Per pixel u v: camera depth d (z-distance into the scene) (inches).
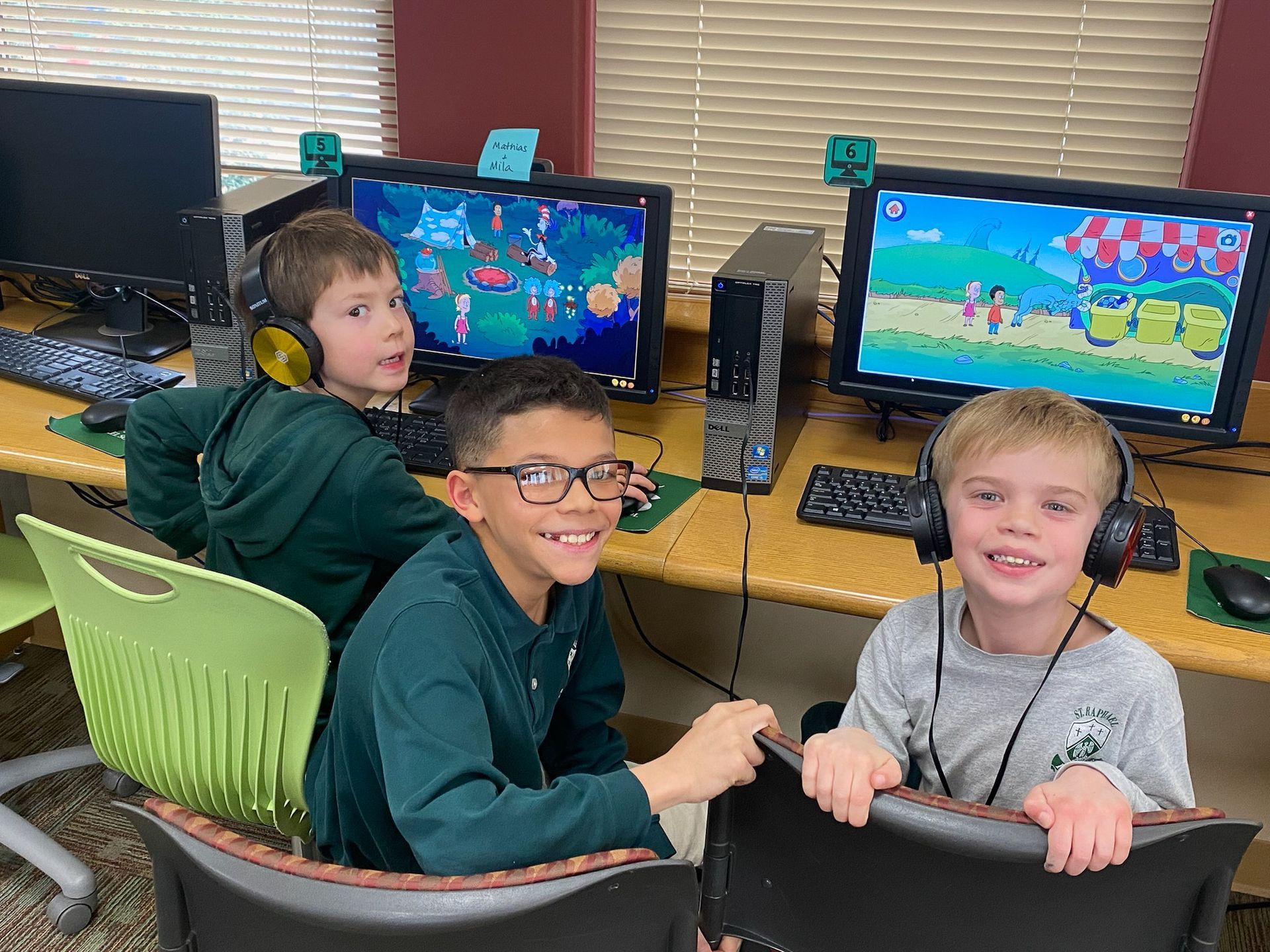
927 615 50.2
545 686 51.1
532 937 30.0
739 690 87.3
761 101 79.9
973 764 47.6
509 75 81.7
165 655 52.1
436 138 85.4
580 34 79.7
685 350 83.3
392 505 56.2
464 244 75.0
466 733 39.8
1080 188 63.5
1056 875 32.6
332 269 57.8
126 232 84.7
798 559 59.7
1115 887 32.8
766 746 35.3
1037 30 73.1
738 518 64.2
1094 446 43.6
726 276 62.5
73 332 88.3
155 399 64.0
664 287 71.8
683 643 87.3
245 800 54.9
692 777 38.9
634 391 74.6
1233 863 32.1
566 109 81.8
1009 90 75.2
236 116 94.3
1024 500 43.8
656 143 83.5
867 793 33.1
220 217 71.5
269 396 58.6
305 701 50.7
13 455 68.9
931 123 77.5
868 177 66.6
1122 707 45.3
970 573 45.2
